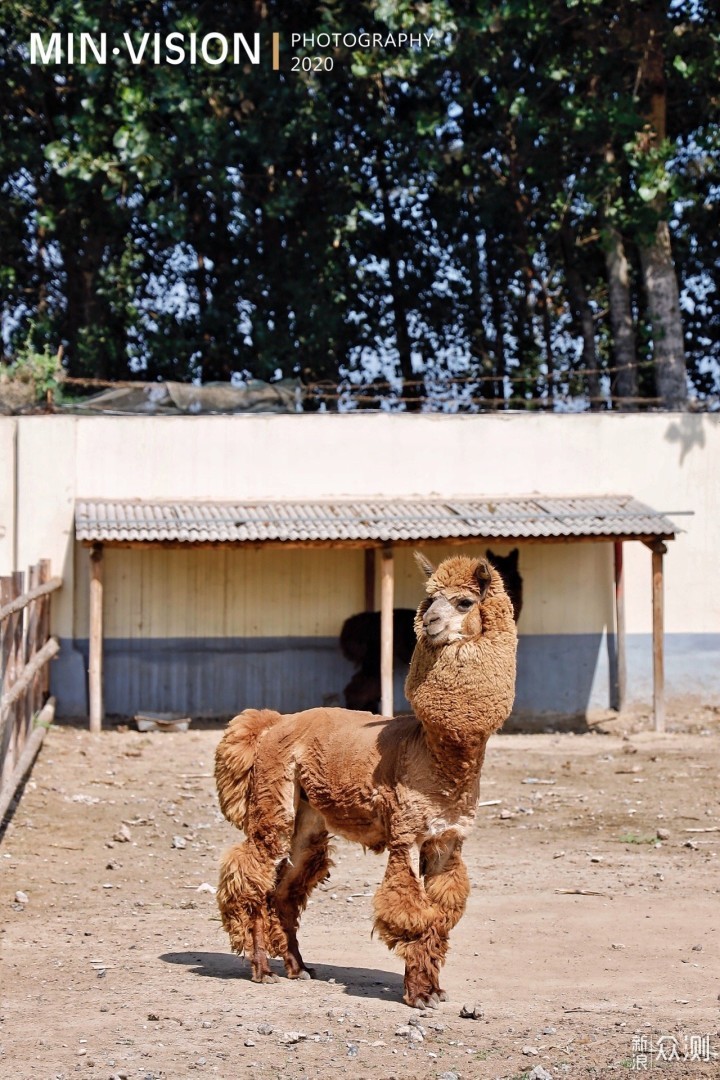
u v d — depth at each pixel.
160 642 18.72
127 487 18.61
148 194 25.22
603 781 14.23
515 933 8.24
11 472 18.39
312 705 19.05
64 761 14.87
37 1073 5.40
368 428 19.14
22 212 27.48
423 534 16.94
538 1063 5.55
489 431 19.34
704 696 19.50
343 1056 5.64
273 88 23.23
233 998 6.60
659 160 21.38
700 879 9.89
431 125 23.02
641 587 19.55
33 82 25.28
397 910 6.33
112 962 7.45
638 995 6.82
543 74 22.20
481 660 6.23
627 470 19.55
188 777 14.35
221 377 26.92
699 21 22.52
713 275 28.56
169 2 24.66
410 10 21.41
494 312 28.67
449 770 6.30
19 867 10.12
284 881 7.09
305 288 25.00
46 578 17.52
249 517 17.45
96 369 25.84
